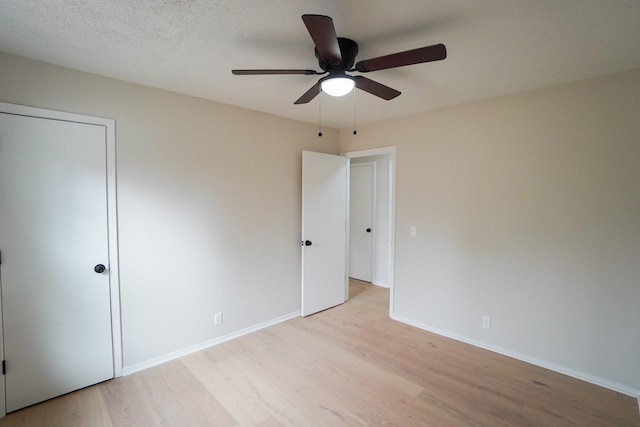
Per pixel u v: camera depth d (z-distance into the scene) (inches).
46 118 81.7
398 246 139.9
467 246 118.0
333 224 156.0
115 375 94.7
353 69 66.9
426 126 128.4
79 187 87.0
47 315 83.5
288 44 72.7
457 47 72.9
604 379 91.0
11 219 78.1
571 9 57.7
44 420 76.7
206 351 111.8
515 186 105.9
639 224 85.0
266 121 130.5
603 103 89.2
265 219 131.8
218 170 115.7
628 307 87.3
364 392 88.1
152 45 73.0
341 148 163.6
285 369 100.0
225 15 60.9
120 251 94.6
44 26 64.7
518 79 92.6
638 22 61.6
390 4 56.6
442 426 74.8
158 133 100.7
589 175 92.0
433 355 109.2
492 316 112.4
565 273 97.1
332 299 157.8
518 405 82.6
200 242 111.9
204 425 75.5
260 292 131.3
